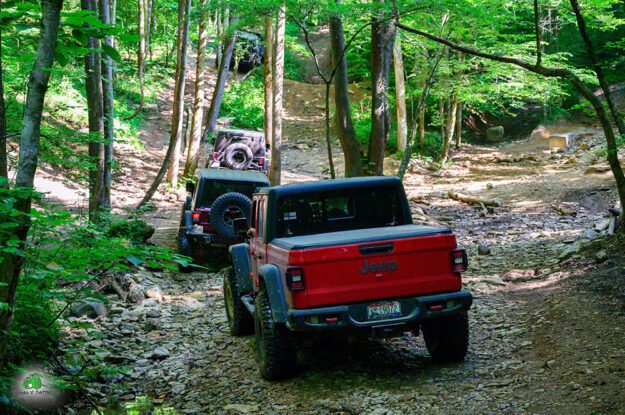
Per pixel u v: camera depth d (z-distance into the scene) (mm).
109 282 10234
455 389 5363
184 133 30859
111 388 6391
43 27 3379
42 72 3424
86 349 7293
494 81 24797
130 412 5566
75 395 6008
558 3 17625
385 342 7211
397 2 11898
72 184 17922
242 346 7633
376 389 5598
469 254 12516
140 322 8977
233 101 35188
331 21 14398
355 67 37156
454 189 22203
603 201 17609
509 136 31844
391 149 29422
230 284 8062
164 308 9797
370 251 5570
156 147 29047
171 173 22719
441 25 13328
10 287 3479
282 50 20359
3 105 3613
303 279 5465
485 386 5348
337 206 6703
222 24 35938
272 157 20766
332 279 5512
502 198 19750
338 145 31391
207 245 12688
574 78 8773
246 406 5527
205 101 35219
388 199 6824
